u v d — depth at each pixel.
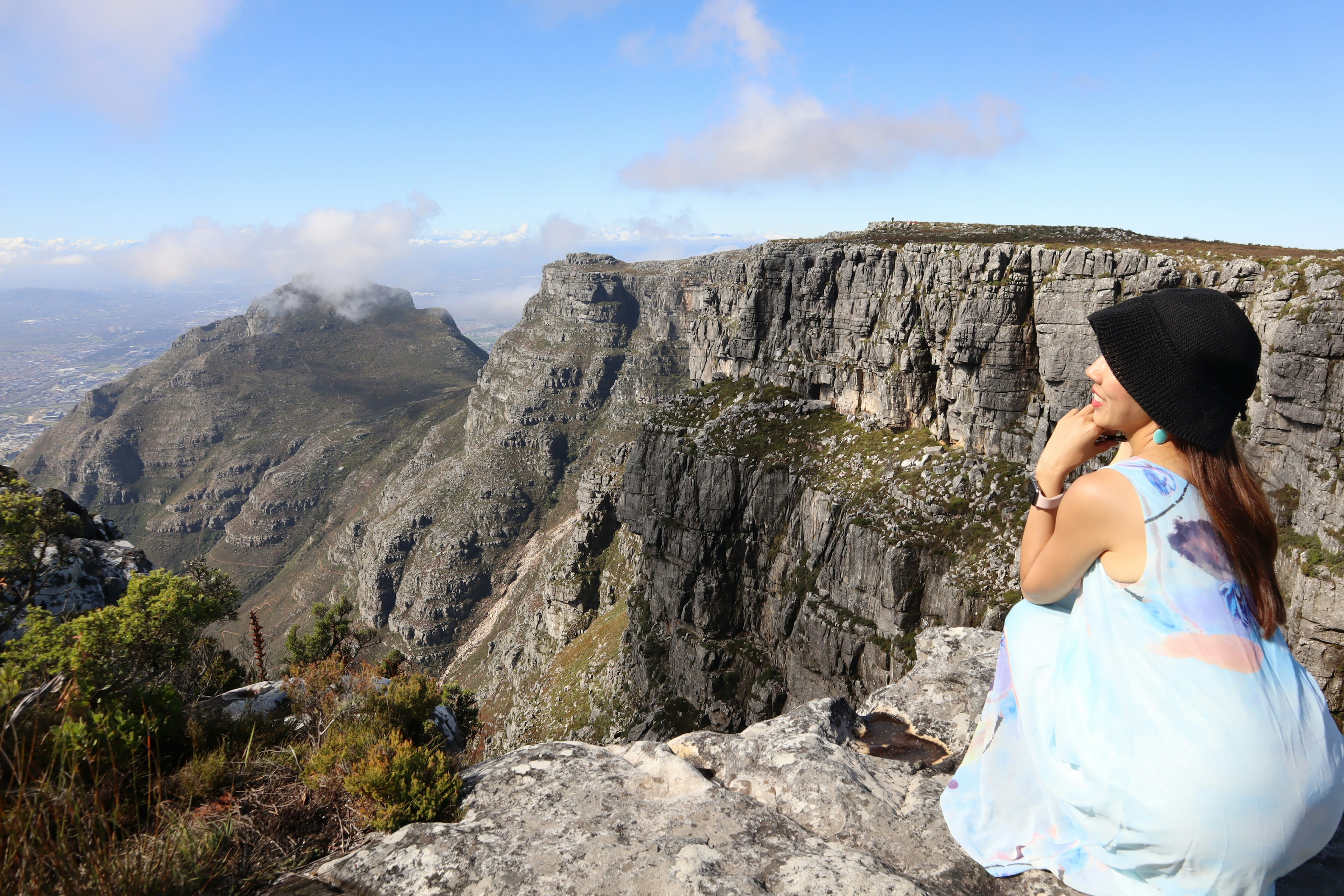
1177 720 2.41
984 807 3.28
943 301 75.62
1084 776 2.69
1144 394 2.53
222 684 13.12
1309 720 2.42
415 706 7.77
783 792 3.83
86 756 4.13
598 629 134.25
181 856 3.60
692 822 3.50
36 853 3.21
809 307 93.62
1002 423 70.38
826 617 74.38
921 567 66.94
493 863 3.25
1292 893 2.85
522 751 4.43
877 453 80.12
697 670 88.94
